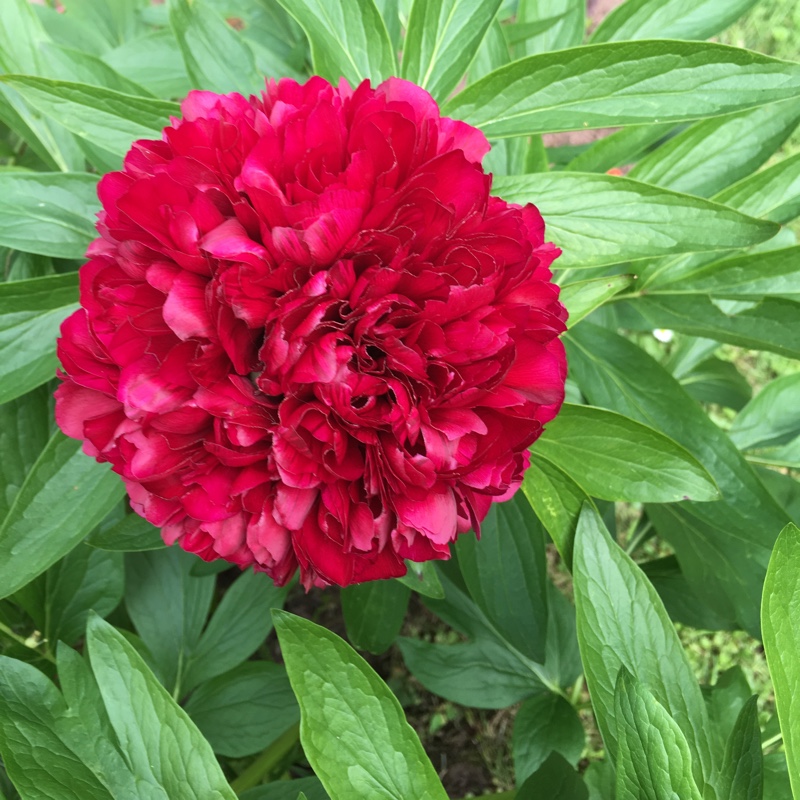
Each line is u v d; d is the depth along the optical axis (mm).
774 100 273
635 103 282
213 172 225
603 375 345
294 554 245
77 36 473
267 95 252
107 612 349
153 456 227
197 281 221
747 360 625
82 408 248
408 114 237
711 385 517
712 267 335
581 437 304
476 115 293
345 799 214
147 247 228
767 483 398
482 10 301
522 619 341
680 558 389
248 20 469
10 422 344
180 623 387
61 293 307
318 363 211
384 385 219
